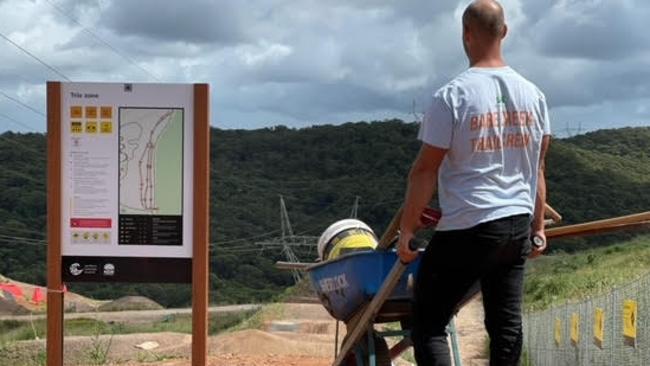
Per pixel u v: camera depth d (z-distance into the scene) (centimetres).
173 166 702
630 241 4678
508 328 452
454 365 557
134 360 1199
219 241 6806
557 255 4612
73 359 1293
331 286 573
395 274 485
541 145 462
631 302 796
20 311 4028
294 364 1052
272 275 6300
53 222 705
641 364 794
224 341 1485
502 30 457
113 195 705
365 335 568
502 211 436
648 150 8531
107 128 702
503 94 445
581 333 1116
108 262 707
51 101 702
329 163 8075
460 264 444
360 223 688
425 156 443
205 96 698
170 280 706
